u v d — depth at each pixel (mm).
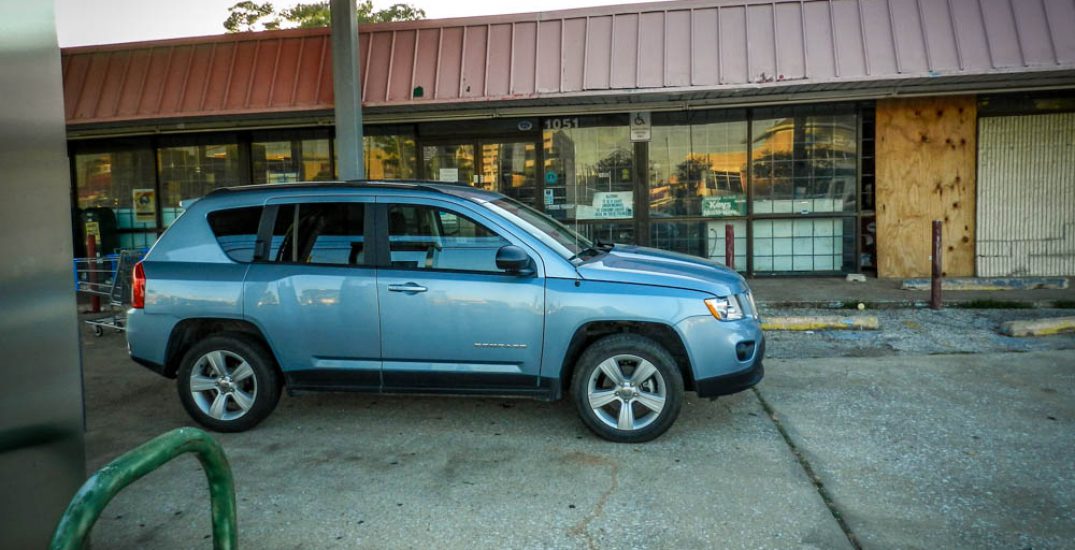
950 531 3877
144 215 13516
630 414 5215
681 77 10727
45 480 2559
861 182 11688
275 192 5703
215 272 5566
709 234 12117
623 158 12172
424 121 12352
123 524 4172
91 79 12266
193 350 5586
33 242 2516
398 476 4750
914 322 8828
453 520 4133
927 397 6086
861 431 5363
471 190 6008
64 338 2629
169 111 11828
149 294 5590
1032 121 11219
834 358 7383
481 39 11438
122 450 5398
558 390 5281
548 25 11328
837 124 11625
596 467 4836
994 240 11453
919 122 11445
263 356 5551
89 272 9281
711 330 5125
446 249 5410
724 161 11969
